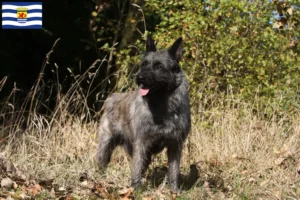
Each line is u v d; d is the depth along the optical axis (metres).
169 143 10.06
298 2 14.34
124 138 10.96
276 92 14.40
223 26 14.34
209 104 14.37
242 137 12.61
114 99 11.34
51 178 9.93
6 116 15.44
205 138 12.66
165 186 10.30
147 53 9.94
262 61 14.27
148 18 18.84
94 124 13.33
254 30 14.56
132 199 9.59
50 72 19.59
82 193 9.45
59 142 12.43
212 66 14.60
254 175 10.92
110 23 19.05
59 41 19.33
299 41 15.98
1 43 18.39
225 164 11.68
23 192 9.04
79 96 13.55
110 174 10.76
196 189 10.04
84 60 20.14
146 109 9.93
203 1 14.42
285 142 12.61
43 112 17.81
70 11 19.61
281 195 9.97
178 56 9.95
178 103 9.88
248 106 14.20
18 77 19.09
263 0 14.67
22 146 11.80
